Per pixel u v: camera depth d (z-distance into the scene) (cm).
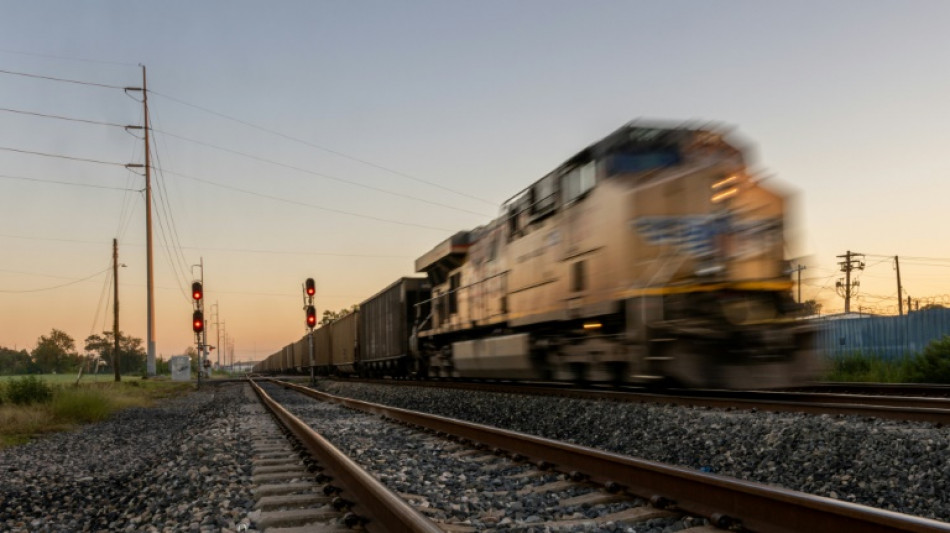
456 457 805
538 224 1417
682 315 1020
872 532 387
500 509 541
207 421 1398
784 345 1034
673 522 487
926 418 830
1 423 1419
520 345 1480
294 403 1939
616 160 1127
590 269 1181
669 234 1060
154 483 707
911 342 2433
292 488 611
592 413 1029
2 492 716
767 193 1095
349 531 470
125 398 2286
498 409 1258
